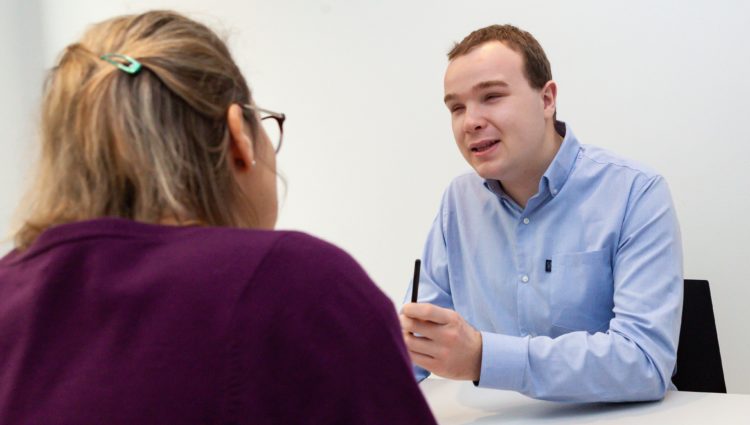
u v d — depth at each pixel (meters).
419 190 2.29
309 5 2.37
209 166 0.61
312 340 0.53
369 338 0.55
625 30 1.99
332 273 0.55
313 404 0.52
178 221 0.60
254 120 0.68
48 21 2.60
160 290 0.53
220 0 2.46
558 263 1.54
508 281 1.61
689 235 1.97
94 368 0.52
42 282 0.56
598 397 1.24
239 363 0.51
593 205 1.52
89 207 0.60
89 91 0.60
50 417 0.52
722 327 1.94
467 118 1.48
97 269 0.56
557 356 1.24
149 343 0.52
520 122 1.46
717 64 1.90
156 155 0.59
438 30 2.22
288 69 2.42
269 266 0.54
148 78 0.60
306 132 2.42
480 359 1.25
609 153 1.59
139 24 0.65
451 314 1.25
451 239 1.74
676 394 1.30
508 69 1.45
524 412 1.25
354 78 2.34
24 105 2.58
